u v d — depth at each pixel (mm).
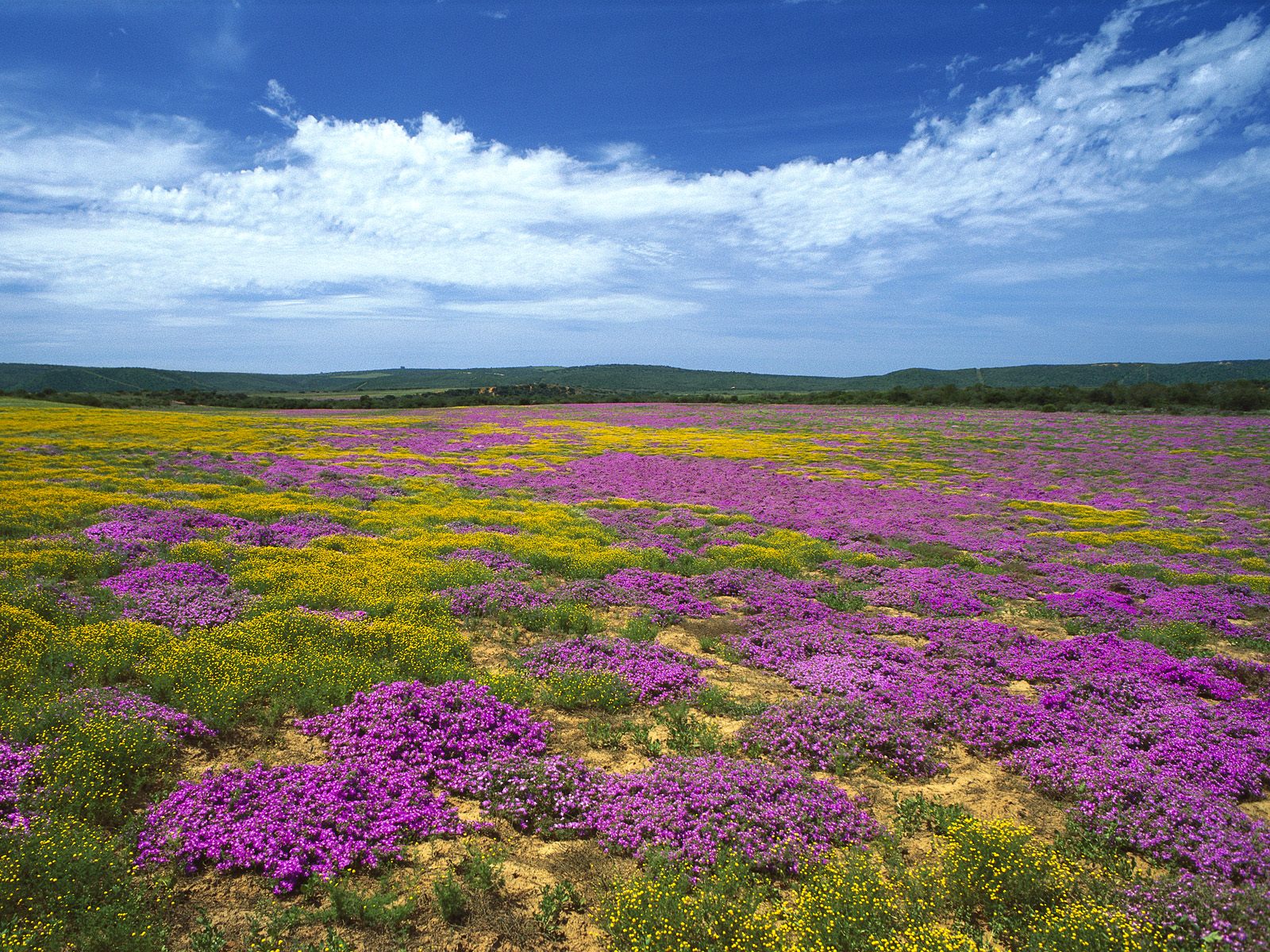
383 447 53750
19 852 5996
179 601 13398
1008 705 10727
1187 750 9297
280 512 23672
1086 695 11477
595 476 41000
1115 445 58469
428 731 9234
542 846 7340
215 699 9445
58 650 10414
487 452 52281
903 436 67812
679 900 6133
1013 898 6430
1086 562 22031
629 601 16141
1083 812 7926
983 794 8664
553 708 10602
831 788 8391
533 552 19703
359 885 6543
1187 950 5855
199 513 21531
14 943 5246
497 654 12625
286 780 7902
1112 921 5930
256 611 13297
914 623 15234
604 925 6164
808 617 15664
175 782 7883
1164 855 7184
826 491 37156
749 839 7207
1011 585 18625
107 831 6949
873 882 6414
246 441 51312
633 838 7277
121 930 5523
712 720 10500
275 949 5590
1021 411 96188
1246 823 7566
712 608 16031
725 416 93438
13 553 15039
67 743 7828
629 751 9445
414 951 5754
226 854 6660
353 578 15984
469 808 7973
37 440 42375
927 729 10250
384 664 11273
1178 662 12891
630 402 126812
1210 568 21328
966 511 31906
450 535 21734
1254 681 12594
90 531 18125
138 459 36500
